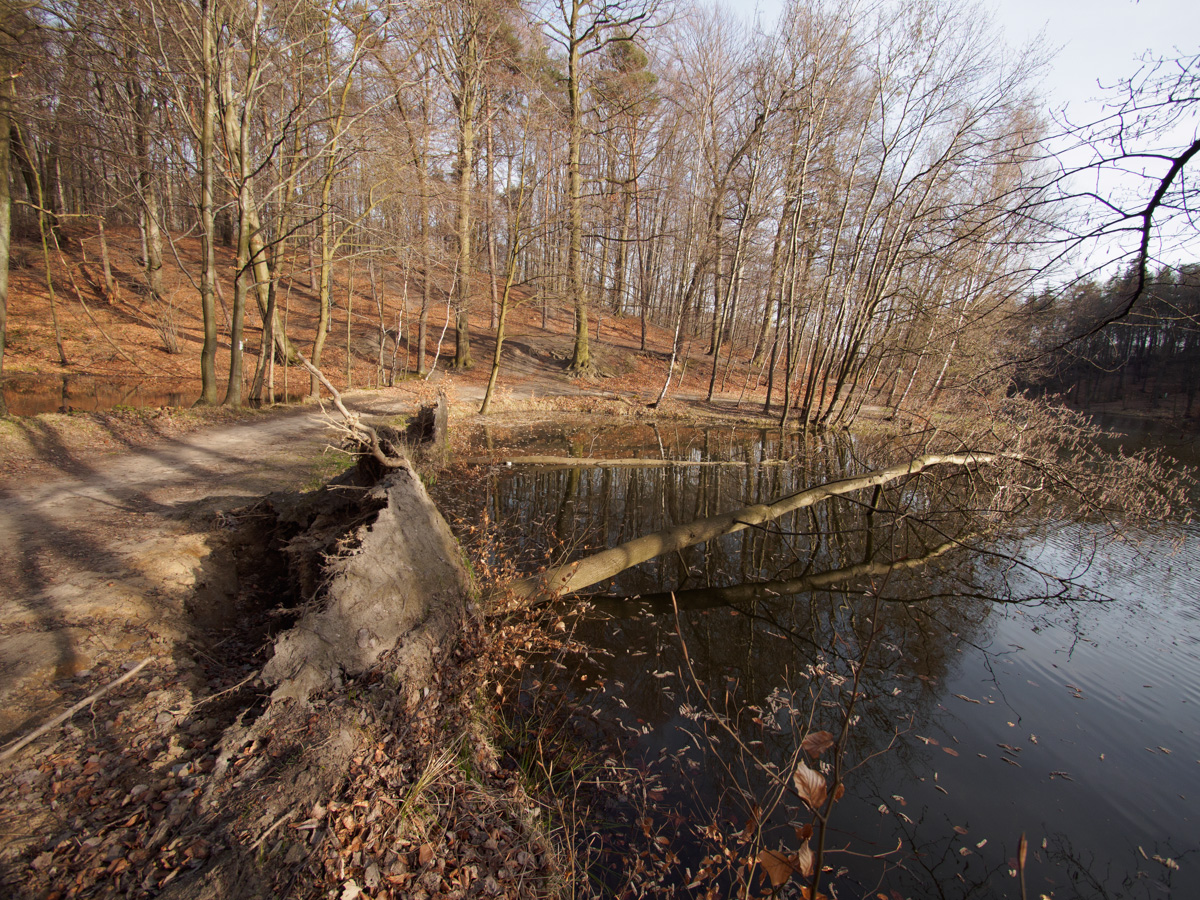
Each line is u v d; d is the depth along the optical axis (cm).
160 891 228
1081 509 1086
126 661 379
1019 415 1086
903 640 633
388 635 389
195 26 1339
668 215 2848
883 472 923
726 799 387
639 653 577
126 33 1270
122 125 1524
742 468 1456
